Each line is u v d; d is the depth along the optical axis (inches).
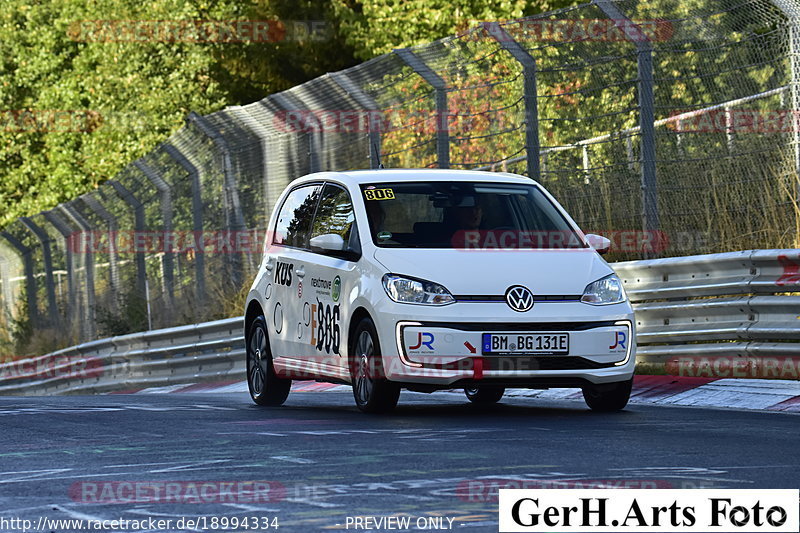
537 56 2080.5
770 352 1571.1
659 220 1950.1
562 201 2150.6
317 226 1566.2
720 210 1907.0
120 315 3727.9
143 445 1147.3
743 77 1867.6
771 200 1845.5
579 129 2135.8
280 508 800.9
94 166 5369.1
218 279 3166.8
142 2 5226.4
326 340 1488.7
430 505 798.5
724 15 1876.2
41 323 4635.8
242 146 2891.2
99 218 3811.5
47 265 4328.3
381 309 1366.9
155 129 5162.4
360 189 1514.5
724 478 880.9
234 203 2965.1
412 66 2229.3
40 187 5964.6
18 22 6161.4
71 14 5762.8
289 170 2726.4
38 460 1060.5
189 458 1045.8
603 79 2094.0
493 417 1373.0
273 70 5157.5
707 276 1686.8
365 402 1417.3
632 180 2033.7
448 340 1337.4
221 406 1648.6
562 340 1353.3
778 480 870.4
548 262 1403.8
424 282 1360.7
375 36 4222.4
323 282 1499.8
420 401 1700.3
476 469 945.5
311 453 1058.7
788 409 1403.8
